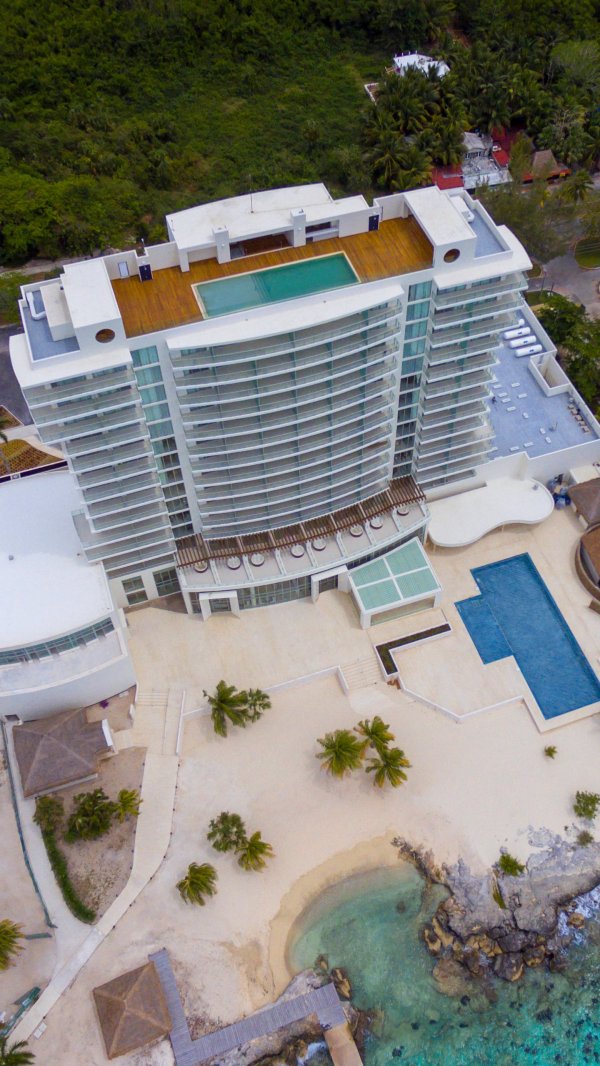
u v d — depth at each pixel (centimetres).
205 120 11794
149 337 5578
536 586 7712
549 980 5984
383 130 10794
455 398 7012
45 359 5462
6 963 5806
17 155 11138
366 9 12706
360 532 7538
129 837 6469
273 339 5781
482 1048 5759
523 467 7975
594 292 10056
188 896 6056
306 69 12500
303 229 6094
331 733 6906
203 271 6072
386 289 5934
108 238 10338
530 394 8475
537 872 6294
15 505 7269
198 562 7256
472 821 6525
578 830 6456
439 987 5959
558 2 12256
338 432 6719
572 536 8006
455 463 7744
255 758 6850
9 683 6625
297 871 6353
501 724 6981
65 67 11956
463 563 7862
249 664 7275
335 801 6644
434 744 6881
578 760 6788
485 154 11206
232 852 6400
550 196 10162
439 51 12181
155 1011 5656
